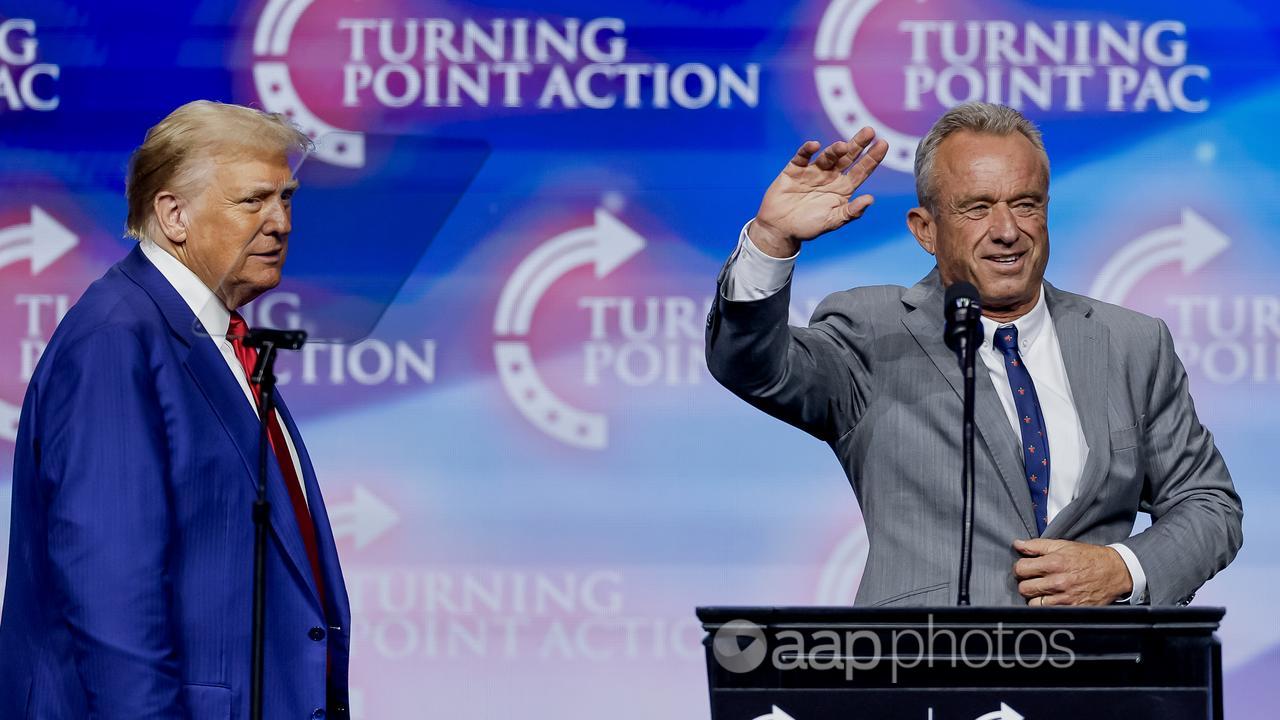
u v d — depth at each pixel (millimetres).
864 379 9719
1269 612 14352
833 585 14633
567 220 14688
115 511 7887
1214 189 14555
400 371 14664
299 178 8891
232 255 8625
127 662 7762
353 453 14617
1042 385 9523
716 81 14695
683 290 14695
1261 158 14562
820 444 14695
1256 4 14602
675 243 14703
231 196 8602
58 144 14602
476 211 14688
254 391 8469
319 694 8375
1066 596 8703
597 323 14688
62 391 8102
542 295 14711
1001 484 9258
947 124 9539
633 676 14539
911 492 9398
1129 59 14578
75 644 7875
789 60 14672
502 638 14555
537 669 14539
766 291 8820
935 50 14633
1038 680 6918
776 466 14688
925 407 9477
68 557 7852
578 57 14711
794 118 14656
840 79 14641
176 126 8703
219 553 8258
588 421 14680
